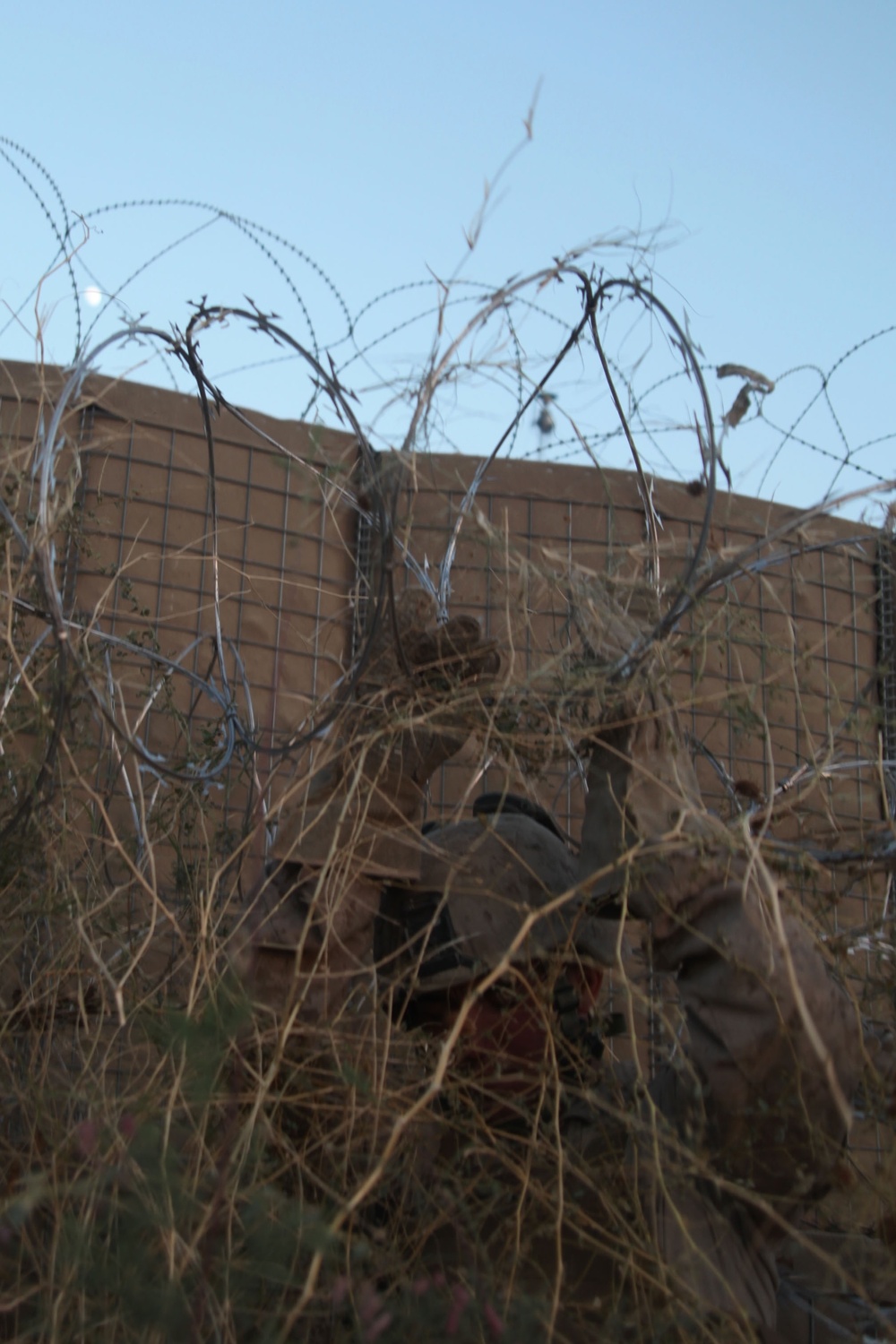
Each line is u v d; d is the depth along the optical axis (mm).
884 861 2287
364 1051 2199
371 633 2232
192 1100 1879
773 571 3209
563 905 2441
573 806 3559
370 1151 1975
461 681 2352
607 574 2436
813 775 2381
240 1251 1771
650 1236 2008
